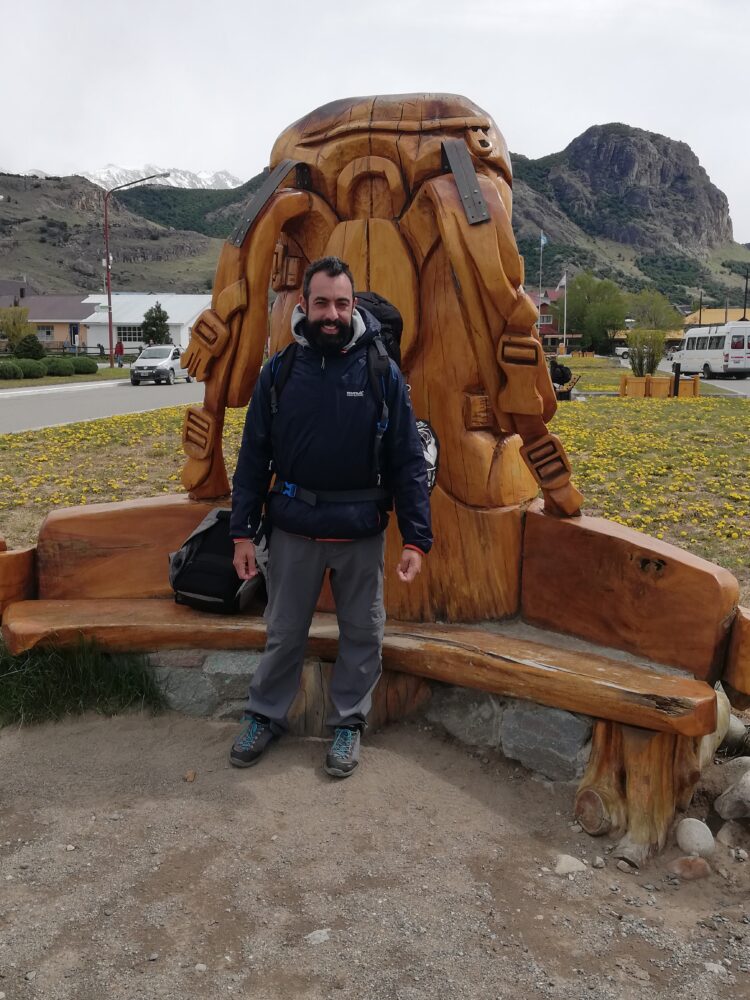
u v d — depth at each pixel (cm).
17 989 205
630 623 300
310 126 343
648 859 263
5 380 3362
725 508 770
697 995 206
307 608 295
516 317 309
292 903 237
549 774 291
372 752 310
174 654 336
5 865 252
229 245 339
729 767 313
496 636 321
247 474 283
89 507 378
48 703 333
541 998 204
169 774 299
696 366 3900
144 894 239
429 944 221
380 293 331
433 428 334
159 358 3234
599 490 863
